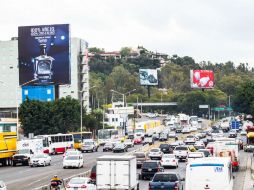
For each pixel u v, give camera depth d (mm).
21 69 156000
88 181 45500
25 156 83375
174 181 43562
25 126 140125
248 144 108812
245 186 53625
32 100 141500
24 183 57094
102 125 183875
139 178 61250
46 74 154375
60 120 141000
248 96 181250
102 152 112812
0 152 82000
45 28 154625
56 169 74562
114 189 43688
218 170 36062
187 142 121500
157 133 165000
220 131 175625
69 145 114500
